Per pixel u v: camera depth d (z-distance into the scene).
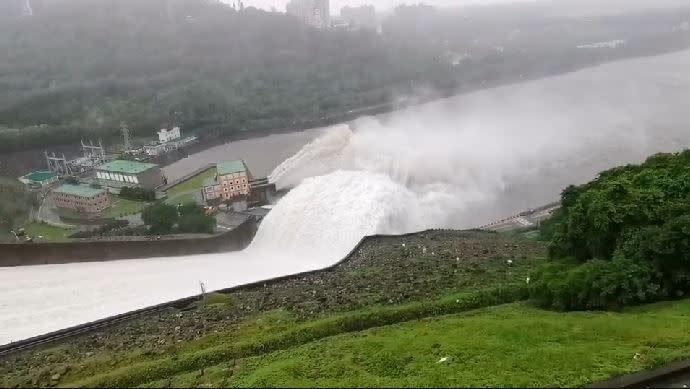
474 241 77.81
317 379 34.84
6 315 65.31
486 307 48.28
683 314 38.94
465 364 34.81
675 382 31.38
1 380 43.88
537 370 33.19
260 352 43.03
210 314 54.09
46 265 84.81
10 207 124.38
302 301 54.62
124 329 54.09
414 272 60.69
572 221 52.09
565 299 43.78
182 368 41.06
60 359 47.94
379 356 37.31
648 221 46.41
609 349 34.94
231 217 110.31
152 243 90.44
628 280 42.00
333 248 90.69
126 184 143.25
